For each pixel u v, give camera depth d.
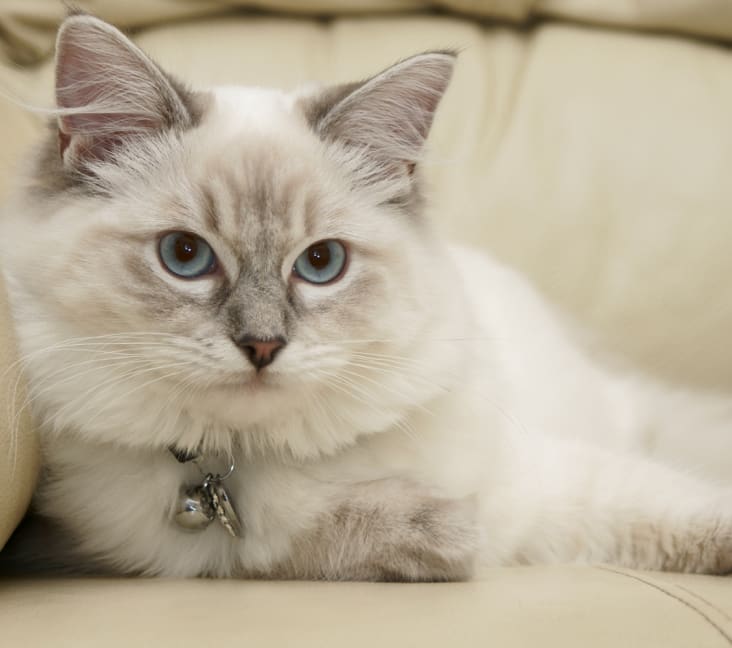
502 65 0.78
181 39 0.76
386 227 0.55
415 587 0.50
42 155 0.55
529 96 0.77
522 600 0.47
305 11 0.77
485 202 0.75
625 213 0.75
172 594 0.49
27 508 0.53
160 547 0.54
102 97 0.54
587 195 0.75
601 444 0.68
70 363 0.52
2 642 0.44
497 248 0.74
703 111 0.76
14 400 0.50
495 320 0.65
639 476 0.59
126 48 0.53
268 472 0.54
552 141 0.76
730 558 0.55
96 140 0.54
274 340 0.51
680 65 0.78
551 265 0.74
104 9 0.75
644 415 0.73
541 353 0.68
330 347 0.52
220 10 0.77
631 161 0.76
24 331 0.52
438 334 0.55
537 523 0.57
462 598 0.48
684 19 0.78
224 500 0.53
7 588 0.50
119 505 0.53
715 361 0.75
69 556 0.55
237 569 0.54
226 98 0.56
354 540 0.52
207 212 0.52
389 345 0.54
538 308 0.71
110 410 0.53
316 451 0.54
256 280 0.52
